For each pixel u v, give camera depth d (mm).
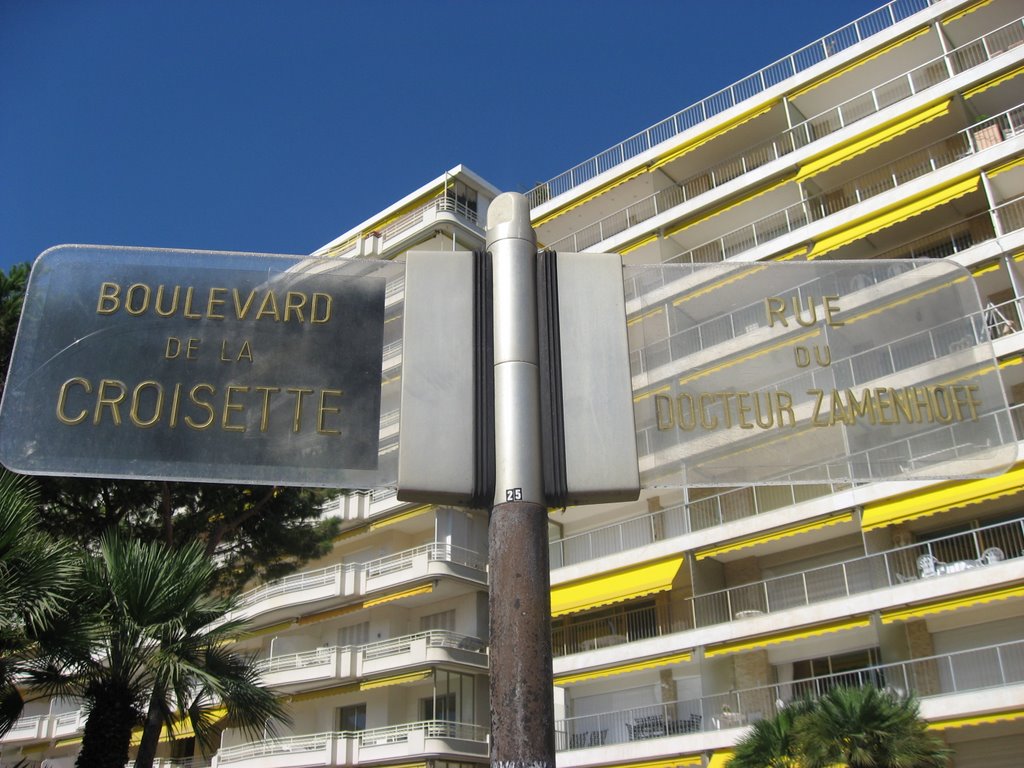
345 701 35656
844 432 2367
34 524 9570
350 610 36562
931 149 28578
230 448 2264
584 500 2311
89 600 10352
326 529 17750
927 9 28906
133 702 10977
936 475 2318
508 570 2146
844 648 25562
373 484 2270
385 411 2348
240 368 2350
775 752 17562
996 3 27812
